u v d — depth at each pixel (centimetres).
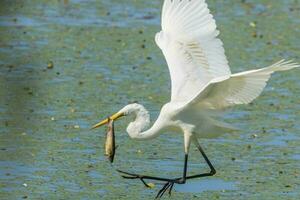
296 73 2084
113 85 1939
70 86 1917
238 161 1523
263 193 1383
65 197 1338
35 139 1588
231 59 2161
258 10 2703
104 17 2570
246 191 1391
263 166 1503
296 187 1410
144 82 1969
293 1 2842
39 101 1808
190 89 1259
